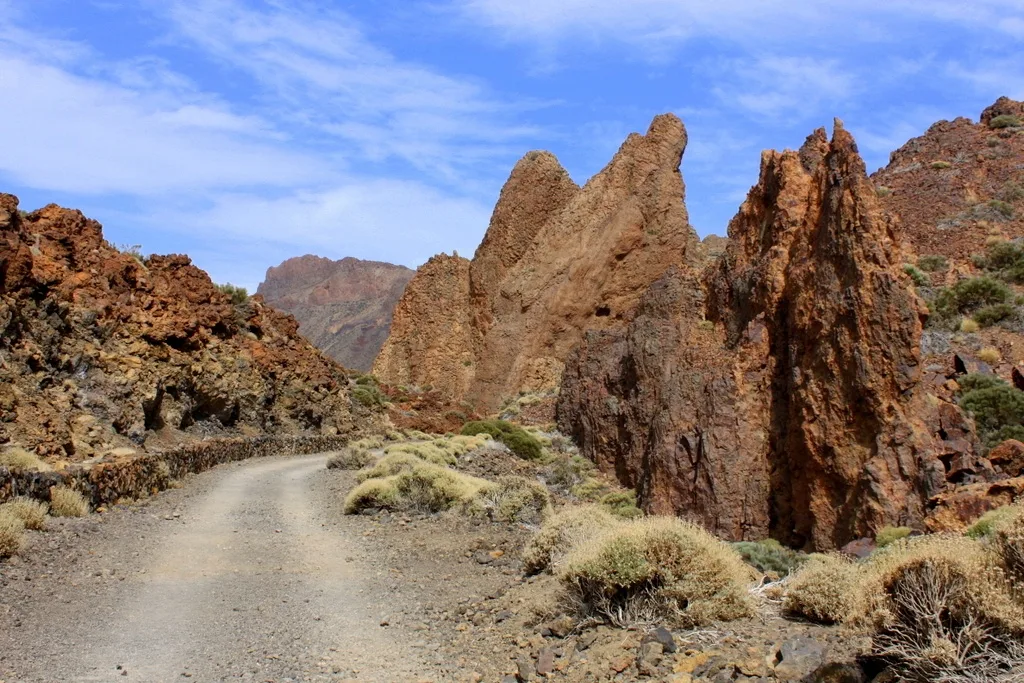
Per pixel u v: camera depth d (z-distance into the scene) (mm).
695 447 37156
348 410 53031
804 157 47281
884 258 33094
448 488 22047
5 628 10516
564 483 42500
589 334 54219
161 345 33875
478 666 9570
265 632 10961
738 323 42781
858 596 8141
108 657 9695
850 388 31828
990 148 63594
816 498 32156
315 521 21031
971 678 6559
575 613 10672
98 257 33438
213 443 34344
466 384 80000
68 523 17750
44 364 25750
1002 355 39031
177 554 16141
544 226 80375
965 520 20562
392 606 12555
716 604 9672
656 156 78188
